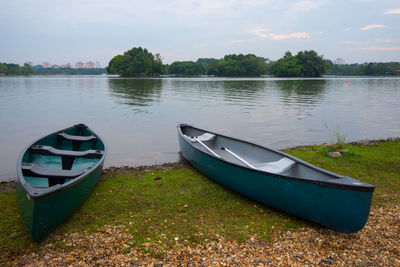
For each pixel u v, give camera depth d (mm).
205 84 57094
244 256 4059
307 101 25438
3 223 4969
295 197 4918
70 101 24500
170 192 6363
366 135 12602
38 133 12570
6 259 3979
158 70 157625
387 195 6164
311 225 5000
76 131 9602
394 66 186125
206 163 6996
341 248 4309
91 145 8578
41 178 5906
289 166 5891
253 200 5984
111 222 5000
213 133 8945
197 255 4062
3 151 9930
